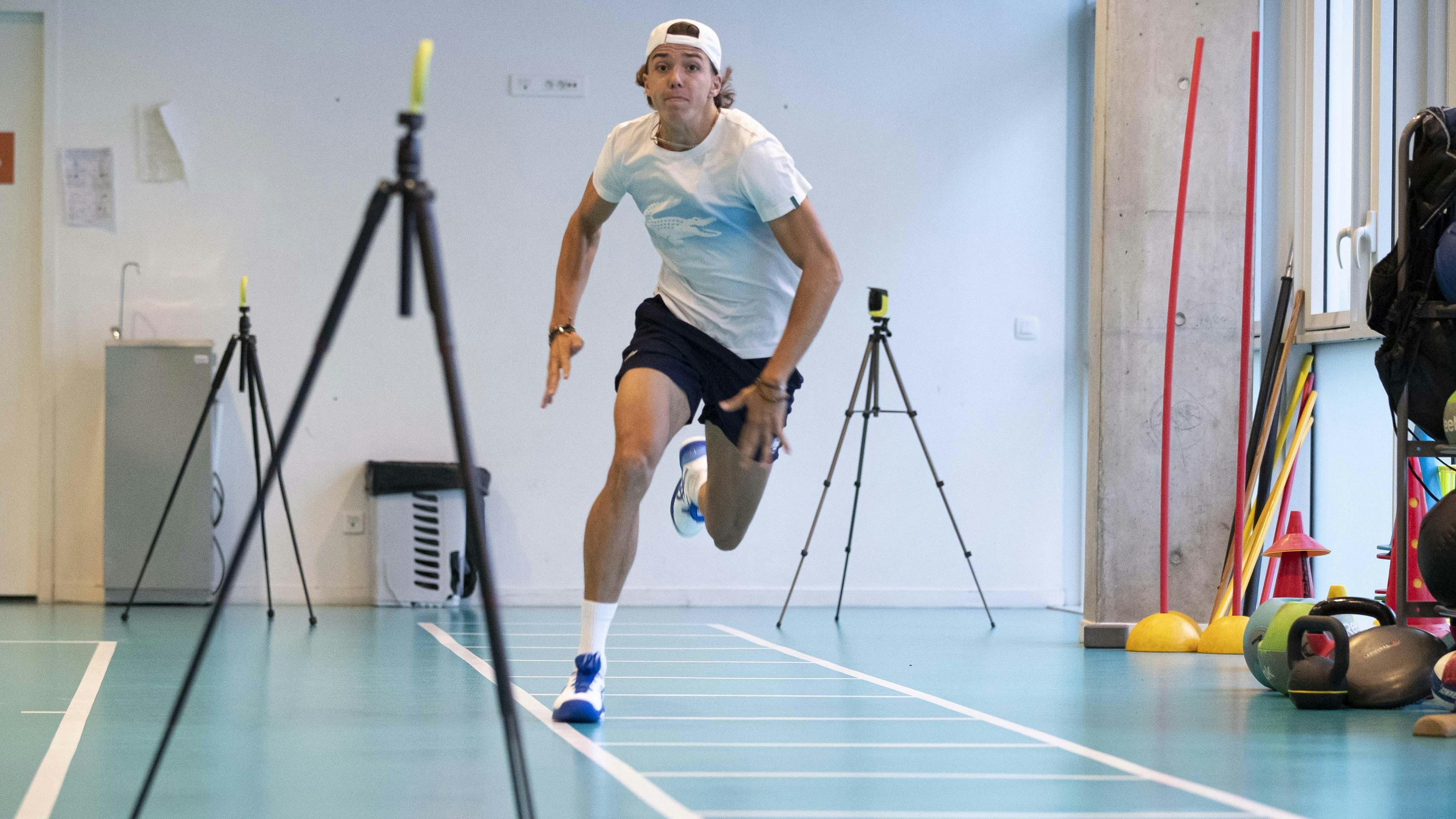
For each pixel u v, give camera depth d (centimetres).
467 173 1477
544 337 1477
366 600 1448
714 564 1495
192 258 1452
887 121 1527
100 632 1130
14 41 1462
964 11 1538
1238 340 1139
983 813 438
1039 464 1539
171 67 1455
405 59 1475
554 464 1473
